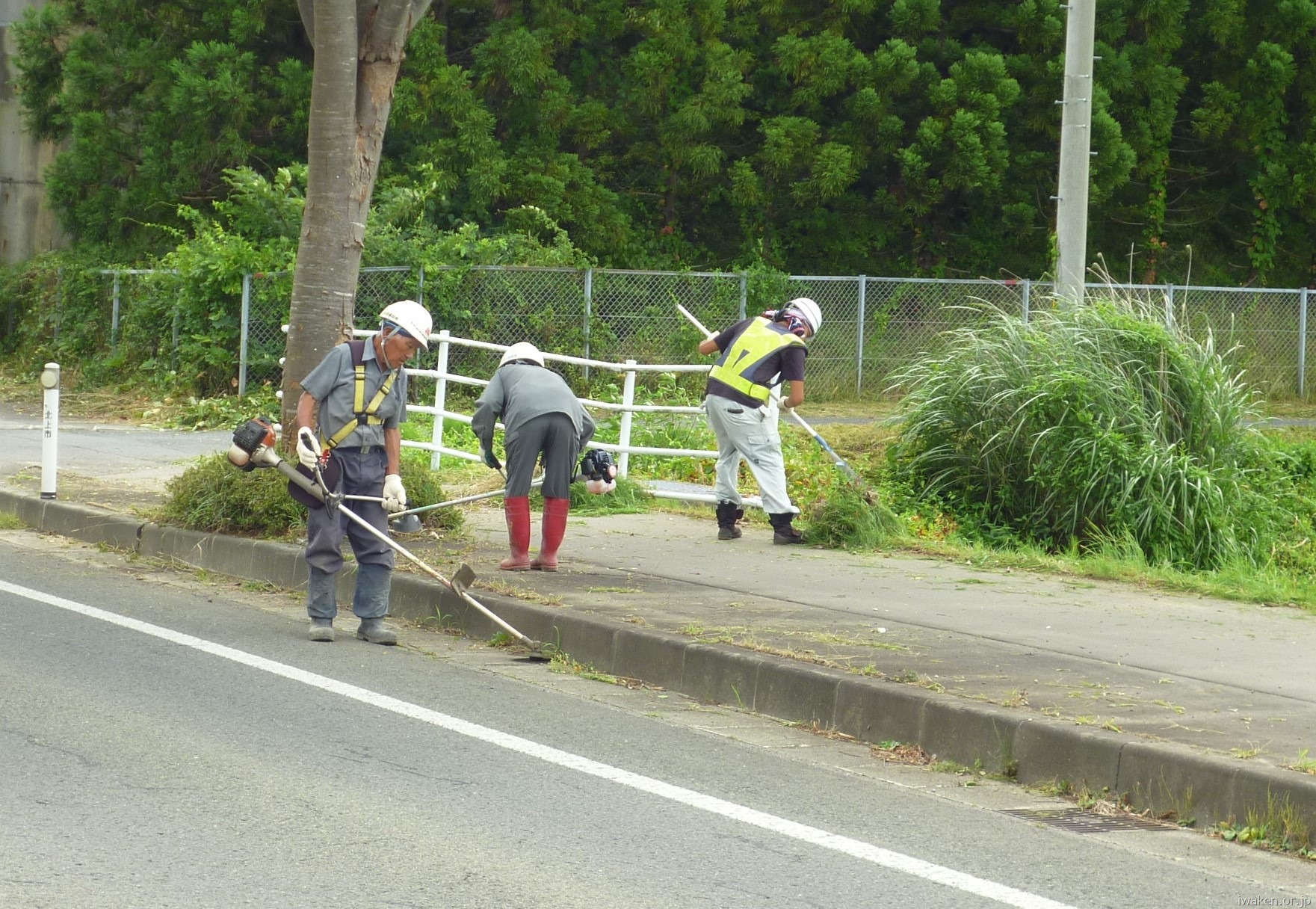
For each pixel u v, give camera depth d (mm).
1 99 32062
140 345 23422
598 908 4816
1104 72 30781
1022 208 31797
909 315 26578
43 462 12945
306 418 8781
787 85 32750
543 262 24672
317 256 11469
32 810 5562
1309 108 34469
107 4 28953
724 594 9594
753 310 24797
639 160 32281
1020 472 13742
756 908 4871
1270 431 19688
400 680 7910
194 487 11523
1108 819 6086
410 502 11367
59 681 7559
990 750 6715
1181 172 35594
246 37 27953
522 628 8930
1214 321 27766
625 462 14094
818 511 12008
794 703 7512
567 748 6742
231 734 6715
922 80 30578
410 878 5020
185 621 9180
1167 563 11859
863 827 5816
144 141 28828
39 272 28031
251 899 4777
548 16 29172
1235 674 7652
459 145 28016
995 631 8633
